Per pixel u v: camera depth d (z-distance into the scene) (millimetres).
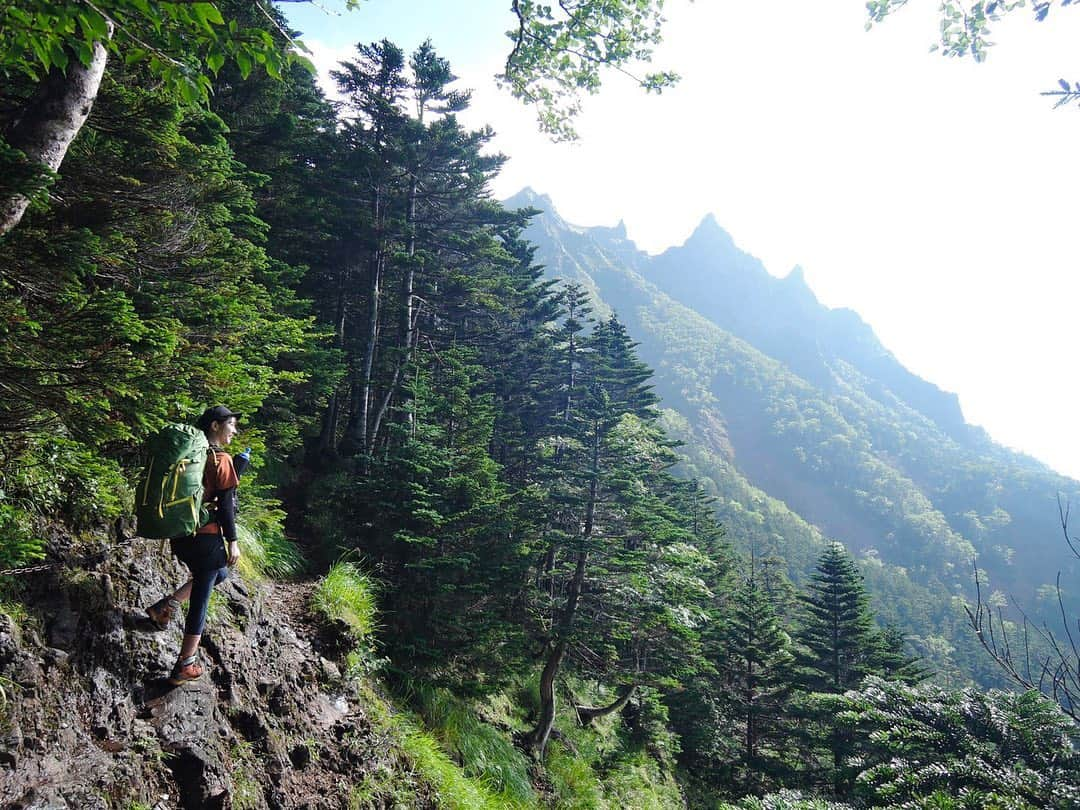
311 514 11484
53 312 2832
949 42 3455
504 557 11117
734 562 31953
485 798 7242
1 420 2760
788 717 22047
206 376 3457
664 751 17312
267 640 5523
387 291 20922
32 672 3062
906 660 23094
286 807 4219
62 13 1773
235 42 2070
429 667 9438
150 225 4273
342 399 19719
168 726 3611
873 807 5574
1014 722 5953
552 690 11617
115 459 4645
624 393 28281
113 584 3830
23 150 2822
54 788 2801
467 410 12562
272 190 14906
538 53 5730
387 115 18078
